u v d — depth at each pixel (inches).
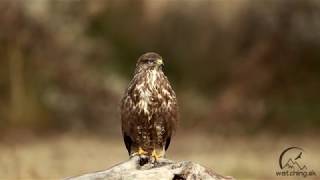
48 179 737.6
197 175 370.0
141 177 372.8
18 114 1241.4
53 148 1035.9
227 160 908.0
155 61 431.2
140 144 440.5
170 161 399.2
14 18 1266.0
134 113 434.3
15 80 1256.8
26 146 1064.2
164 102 434.0
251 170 807.7
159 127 436.8
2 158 897.5
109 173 379.2
